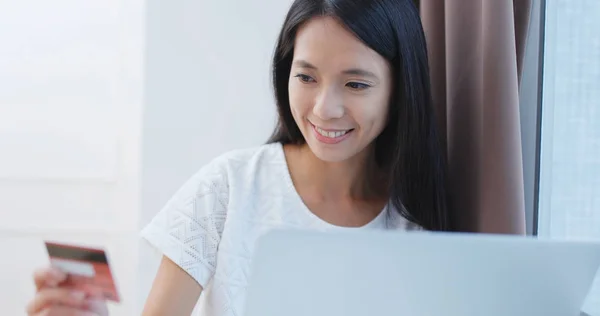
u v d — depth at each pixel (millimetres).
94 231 2590
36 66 2547
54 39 2537
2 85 2541
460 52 1268
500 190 1152
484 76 1172
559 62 1296
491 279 753
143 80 2195
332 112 1053
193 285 1130
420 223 1232
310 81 1090
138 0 2514
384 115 1131
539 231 1340
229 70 2199
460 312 765
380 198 1268
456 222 1300
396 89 1156
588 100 1244
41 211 2590
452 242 724
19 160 2570
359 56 1050
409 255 724
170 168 2240
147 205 2250
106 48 2543
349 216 1211
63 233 2592
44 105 2561
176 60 2191
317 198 1209
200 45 2189
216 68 2199
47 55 2545
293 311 738
